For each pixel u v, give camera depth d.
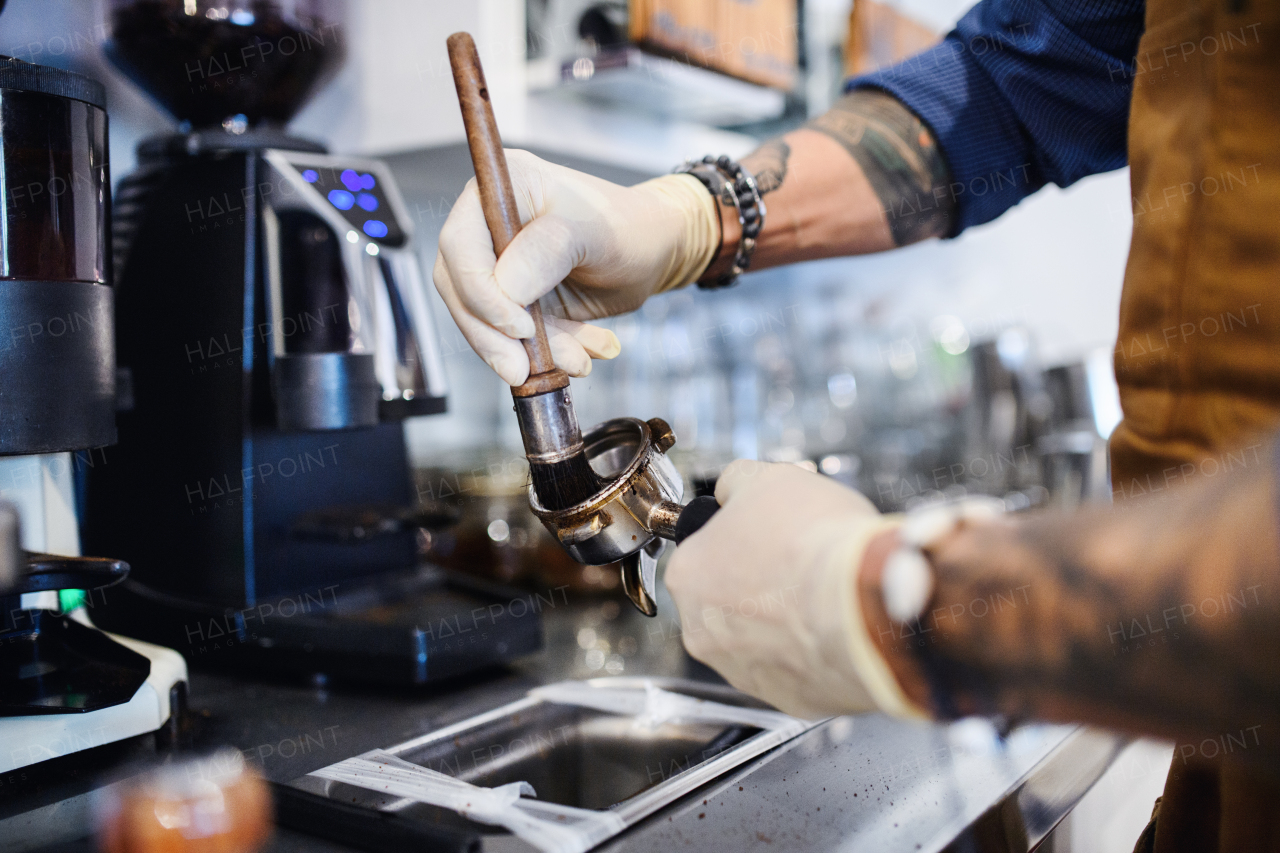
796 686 0.43
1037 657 0.32
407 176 1.41
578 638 1.05
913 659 0.35
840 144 0.82
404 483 0.99
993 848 0.56
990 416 1.78
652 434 0.57
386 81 1.19
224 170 0.82
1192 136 0.51
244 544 0.84
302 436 0.88
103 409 0.63
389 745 0.70
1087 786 0.69
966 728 0.69
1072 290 2.53
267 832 0.54
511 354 0.53
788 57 1.46
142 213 0.88
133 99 1.16
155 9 0.77
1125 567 0.31
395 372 0.84
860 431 2.23
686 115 1.44
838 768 0.63
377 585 0.93
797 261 0.84
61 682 0.68
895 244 0.86
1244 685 0.29
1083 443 1.51
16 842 0.53
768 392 2.14
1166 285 0.53
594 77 1.14
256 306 0.83
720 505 0.50
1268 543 0.28
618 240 0.64
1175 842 0.58
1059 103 0.80
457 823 0.54
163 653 0.73
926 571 0.35
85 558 0.59
